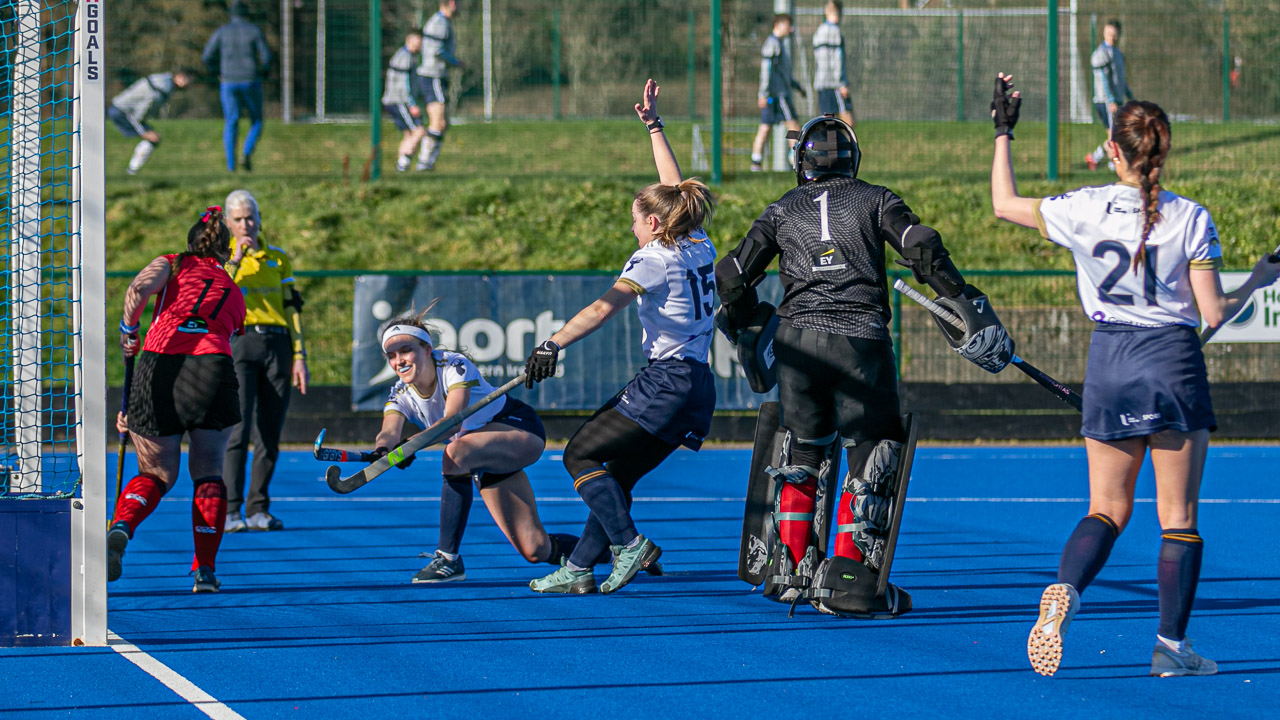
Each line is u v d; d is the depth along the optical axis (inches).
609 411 487.2
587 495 487.8
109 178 1573.6
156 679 369.7
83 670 379.9
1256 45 1699.1
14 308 443.8
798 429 450.9
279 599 496.1
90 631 412.2
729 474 940.0
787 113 1535.4
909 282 1159.0
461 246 1451.8
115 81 1648.6
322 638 425.1
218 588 513.3
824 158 439.8
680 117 1763.0
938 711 335.3
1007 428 1152.2
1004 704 341.7
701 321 483.5
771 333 457.4
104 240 405.7
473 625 445.7
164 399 500.7
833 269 430.6
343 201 1518.2
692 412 484.1
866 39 1648.6
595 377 1103.0
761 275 453.7
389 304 1096.2
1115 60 1557.6
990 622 447.2
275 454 687.1
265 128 1672.0
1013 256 1438.2
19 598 407.8
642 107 523.5
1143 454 370.0
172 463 516.7
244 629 439.5
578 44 1765.5
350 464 1000.9
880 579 444.8
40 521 409.1
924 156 1608.0
